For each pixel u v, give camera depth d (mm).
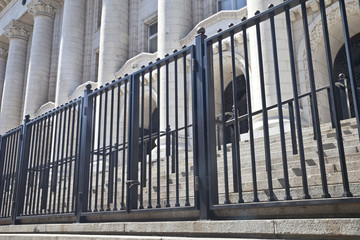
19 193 5781
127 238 3264
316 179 3518
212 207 3033
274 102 10352
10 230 5516
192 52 3596
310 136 6664
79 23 22812
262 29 11023
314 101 2625
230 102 14867
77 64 22016
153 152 12352
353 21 11156
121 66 18531
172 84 13758
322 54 11477
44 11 25516
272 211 2887
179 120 13297
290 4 2895
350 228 2221
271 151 6445
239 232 2711
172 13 15125
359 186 2947
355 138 5293
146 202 5211
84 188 4547
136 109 4160
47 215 4926
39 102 23844
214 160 3197
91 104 4938
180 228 3105
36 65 24406
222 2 15766
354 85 2379
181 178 5879
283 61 10656
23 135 6160
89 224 4102
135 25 19719
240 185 2959
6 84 27359
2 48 31844
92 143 4664
